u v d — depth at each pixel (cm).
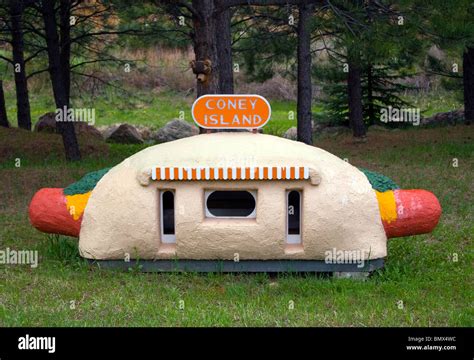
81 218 637
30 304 591
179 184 620
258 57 1353
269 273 638
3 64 1831
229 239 619
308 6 1009
